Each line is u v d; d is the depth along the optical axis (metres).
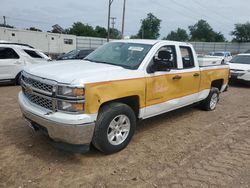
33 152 4.47
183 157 4.59
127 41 5.77
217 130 6.05
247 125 6.50
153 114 5.25
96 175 3.90
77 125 3.82
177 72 5.68
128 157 4.48
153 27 93.25
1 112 6.66
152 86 5.02
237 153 4.84
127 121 4.64
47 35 45.94
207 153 4.79
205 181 3.88
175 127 6.12
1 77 10.66
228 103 9.02
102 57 5.50
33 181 3.68
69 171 3.97
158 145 5.04
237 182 3.88
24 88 4.64
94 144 4.33
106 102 4.38
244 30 77.06
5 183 3.60
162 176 3.96
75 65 4.75
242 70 12.79
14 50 10.98
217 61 7.80
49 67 4.54
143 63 4.93
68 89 3.81
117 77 4.34
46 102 4.10
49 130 4.02
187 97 6.20
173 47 5.78
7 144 4.74
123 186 3.67
